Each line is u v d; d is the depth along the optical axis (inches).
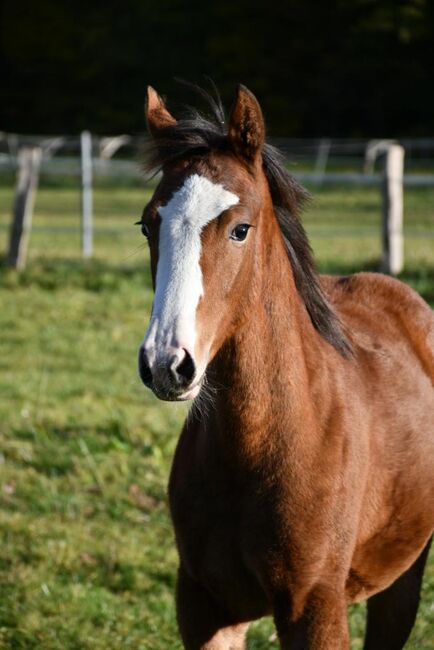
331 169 1630.2
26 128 2149.4
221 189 170.9
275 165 188.5
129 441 383.9
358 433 195.5
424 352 233.1
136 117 2069.4
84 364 496.4
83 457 367.9
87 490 344.8
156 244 169.3
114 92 2094.0
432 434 218.7
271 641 262.7
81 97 2107.5
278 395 183.3
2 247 893.8
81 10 2086.6
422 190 1445.6
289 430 183.6
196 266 165.3
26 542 307.3
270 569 183.3
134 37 2046.0
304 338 194.2
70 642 257.9
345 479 189.2
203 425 190.2
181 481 193.2
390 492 205.2
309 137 2063.2
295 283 195.9
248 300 177.8
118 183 1610.5
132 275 700.7
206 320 166.2
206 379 184.2
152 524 322.7
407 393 216.5
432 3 2000.5
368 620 239.1
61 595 276.1
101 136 2080.5
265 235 182.7
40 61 2101.4
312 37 2010.3
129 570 292.2
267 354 182.9
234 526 185.6
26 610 269.6
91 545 305.6
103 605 271.0
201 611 193.9
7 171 1622.8
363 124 2074.3
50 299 634.2
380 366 215.5
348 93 2057.1
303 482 183.3
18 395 443.5
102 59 2055.9
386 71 2038.6
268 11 1993.1
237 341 179.6
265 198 182.4
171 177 173.8
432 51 2034.9
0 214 1144.8
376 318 230.7
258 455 183.2
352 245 898.1
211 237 167.8
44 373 478.6
